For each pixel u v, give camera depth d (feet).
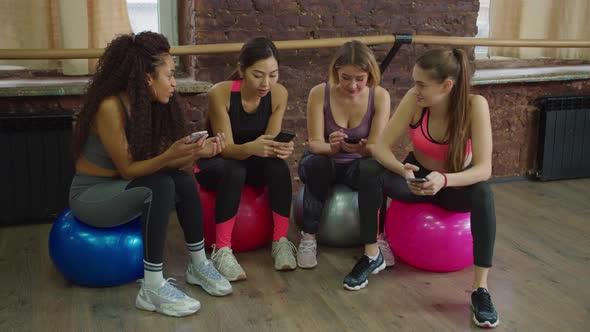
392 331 6.57
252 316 6.85
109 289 7.39
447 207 7.55
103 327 6.59
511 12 11.57
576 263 8.29
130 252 7.23
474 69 11.41
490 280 7.76
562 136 11.64
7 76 9.78
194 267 7.48
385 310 7.01
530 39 10.82
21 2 8.97
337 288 7.52
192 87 9.64
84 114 6.78
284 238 8.23
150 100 6.78
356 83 7.70
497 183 11.71
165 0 10.25
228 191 7.75
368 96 8.18
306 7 10.08
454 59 6.75
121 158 6.70
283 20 10.02
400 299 7.26
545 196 11.02
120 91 6.68
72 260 7.16
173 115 7.18
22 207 9.20
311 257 8.09
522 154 11.95
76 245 7.14
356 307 7.07
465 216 7.68
